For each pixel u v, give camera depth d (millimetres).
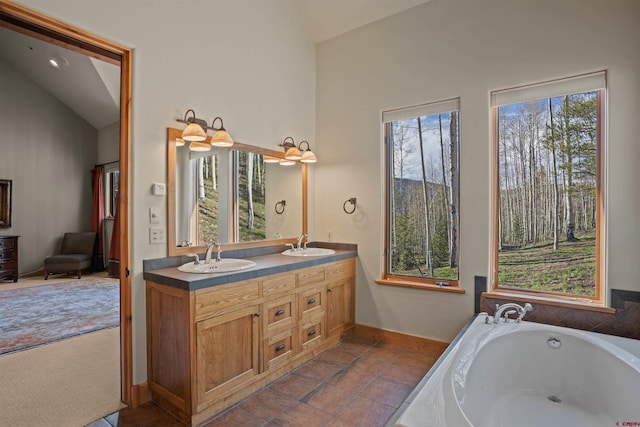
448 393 1487
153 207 2299
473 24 2836
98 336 3205
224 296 2111
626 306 2242
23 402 2145
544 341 2184
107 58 2260
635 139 2227
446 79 2957
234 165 2883
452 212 3006
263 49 3146
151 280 2172
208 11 2670
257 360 2344
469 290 2826
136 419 2020
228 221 2836
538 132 2629
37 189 6141
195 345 1949
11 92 5848
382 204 3334
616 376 1851
